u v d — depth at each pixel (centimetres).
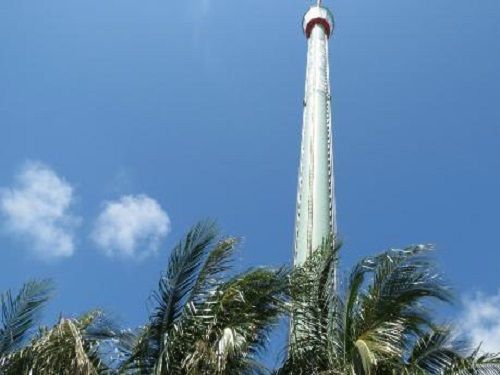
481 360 1230
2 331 1318
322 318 1291
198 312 1226
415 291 1287
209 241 1312
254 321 1232
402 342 1295
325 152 2098
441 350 1270
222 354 1126
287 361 1262
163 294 1277
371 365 1152
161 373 1171
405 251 1323
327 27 3203
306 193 1908
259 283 1278
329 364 1229
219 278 1284
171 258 1298
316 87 2466
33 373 1191
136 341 1304
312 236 1739
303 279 1312
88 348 1295
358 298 1300
